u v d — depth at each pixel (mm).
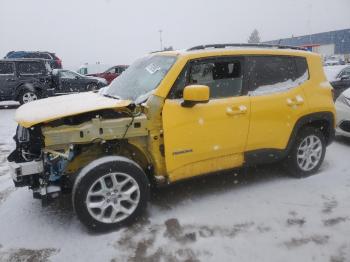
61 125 3289
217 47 4012
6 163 5547
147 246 3125
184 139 3576
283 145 4277
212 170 3875
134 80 4121
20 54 19203
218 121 3721
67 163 3344
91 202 3268
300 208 3787
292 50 4430
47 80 12852
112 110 3463
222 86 3836
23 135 3479
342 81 9805
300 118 4320
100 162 3236
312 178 4617
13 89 12328
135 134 3449
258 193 4168
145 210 3750
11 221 3602
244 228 3395
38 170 3271
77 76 15547
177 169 3631
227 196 4098
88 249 3102
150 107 3473
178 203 3928
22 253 3061
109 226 3340
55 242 3217
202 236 3266
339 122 6023
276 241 3172
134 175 3369
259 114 3973
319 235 3262
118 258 2971
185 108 3549
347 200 3963
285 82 4277
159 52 4336
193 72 3689
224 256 2969
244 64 3967
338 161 5289
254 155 4090
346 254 2984
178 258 2953
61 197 4137
